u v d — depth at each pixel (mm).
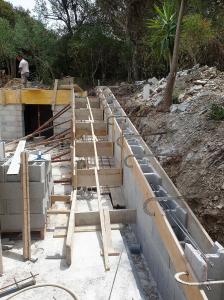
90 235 4809
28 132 13938
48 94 11805
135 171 5188
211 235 4703
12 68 17047
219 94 7504
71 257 4180
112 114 7980
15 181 4613
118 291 3709
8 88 12555
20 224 4734
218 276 2955
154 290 3998
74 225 4871
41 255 4375
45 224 4891
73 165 6445
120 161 6684
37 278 3904
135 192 5254
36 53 16578
